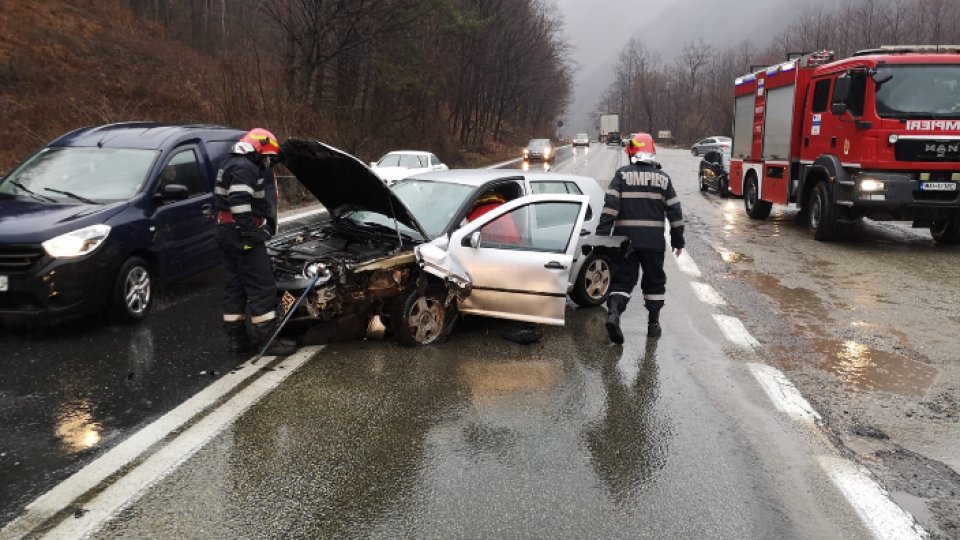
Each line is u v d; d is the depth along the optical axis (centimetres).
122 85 2259
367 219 669
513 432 423
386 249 603
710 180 2053
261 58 2425
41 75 2128
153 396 466
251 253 533
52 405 448
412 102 3338
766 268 950
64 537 303
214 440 402
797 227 1373
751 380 520
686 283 856
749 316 704
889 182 1029
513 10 5300
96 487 346
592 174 3077
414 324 581
